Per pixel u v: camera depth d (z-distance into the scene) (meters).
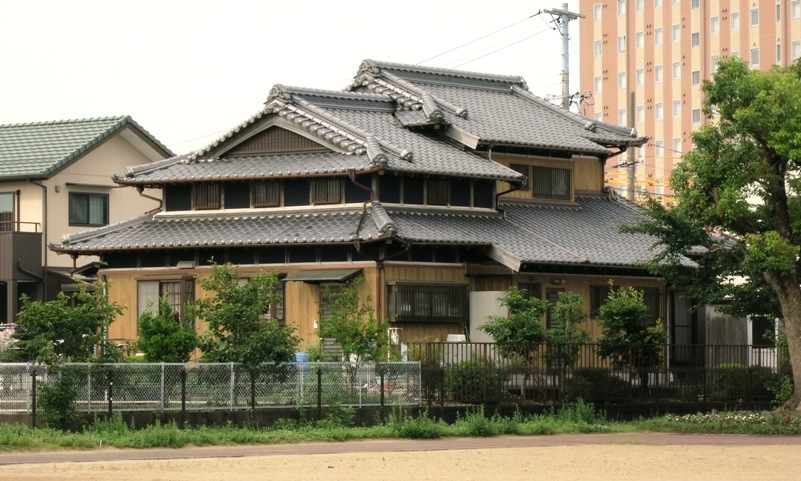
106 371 30.05
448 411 34.16
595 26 119.12
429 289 39.78
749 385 40.00
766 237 35.28
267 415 31.66
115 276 43.16
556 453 28.16
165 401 30.66
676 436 33.19
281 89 42.97
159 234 42.16
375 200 40.16
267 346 31.95
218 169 42.69
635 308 39.22
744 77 35.22
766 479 23.86
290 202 41.78
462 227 41.28
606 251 43.00
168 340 33.50
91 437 28.11
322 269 39.84
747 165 35.47
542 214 45.50
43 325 30.64
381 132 43.75
